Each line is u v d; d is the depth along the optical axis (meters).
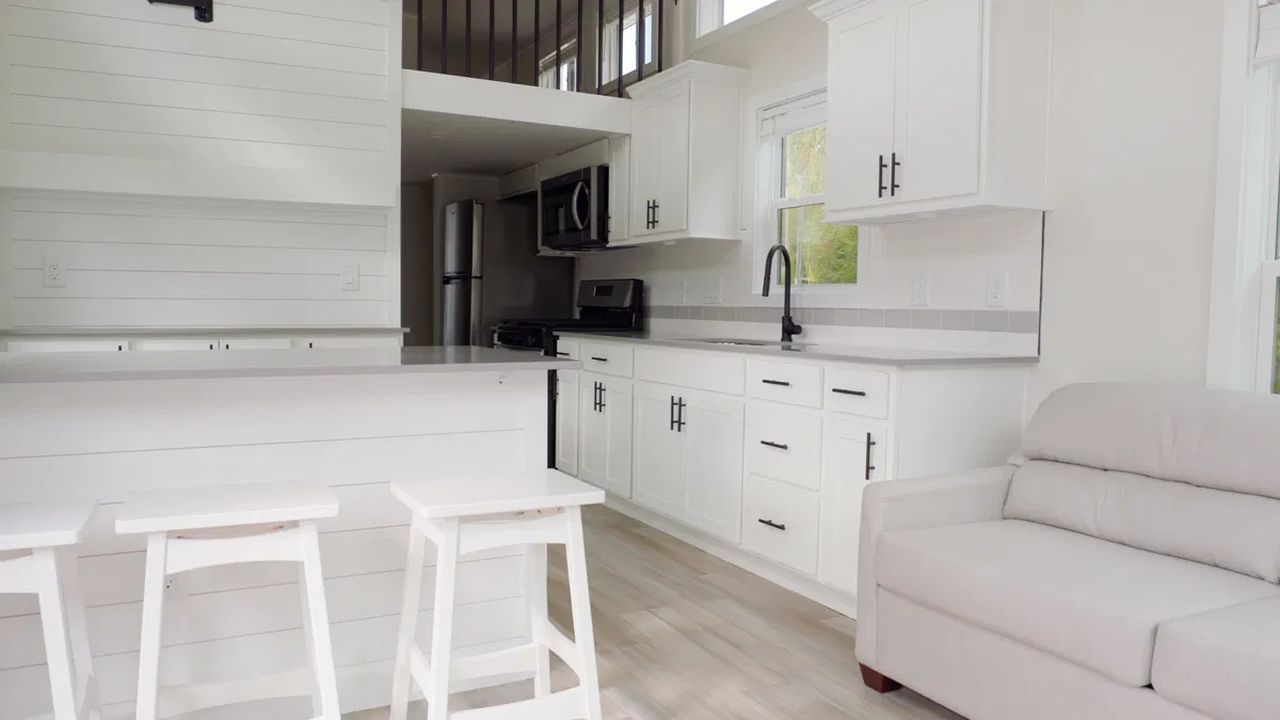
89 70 3.63
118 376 1.89
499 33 7.00
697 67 4.25
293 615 2.23
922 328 3.46
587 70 6.26
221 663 2.16
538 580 2.24
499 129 4.79
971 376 2.93
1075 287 2.92
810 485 3.11
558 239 5.43
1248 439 2.07
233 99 3.84
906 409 2.78
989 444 2.99
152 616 1.66
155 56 3.71
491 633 2.49
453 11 6.46
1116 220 2.80
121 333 3.67
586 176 5.13
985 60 2.82
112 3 3.65
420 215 7.61
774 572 3.38
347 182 4.03
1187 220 2.62
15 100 3.54
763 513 3.35
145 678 1.66
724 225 4.43
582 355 4.74
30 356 2.38
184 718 2.11
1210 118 2.56
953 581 2.11
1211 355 2.54
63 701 1.61
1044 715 1.93
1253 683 1.53
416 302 7.63
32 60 3.55
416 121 4.55
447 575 1.84
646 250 5.25
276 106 3.91
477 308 5.72
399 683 2.11
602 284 5.42
